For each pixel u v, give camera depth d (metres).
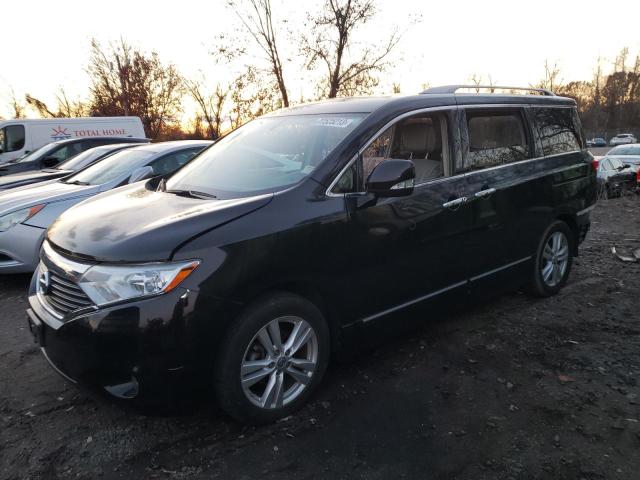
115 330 2.35
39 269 2.93
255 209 2.71
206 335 2.46
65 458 2.60
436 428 2.79
